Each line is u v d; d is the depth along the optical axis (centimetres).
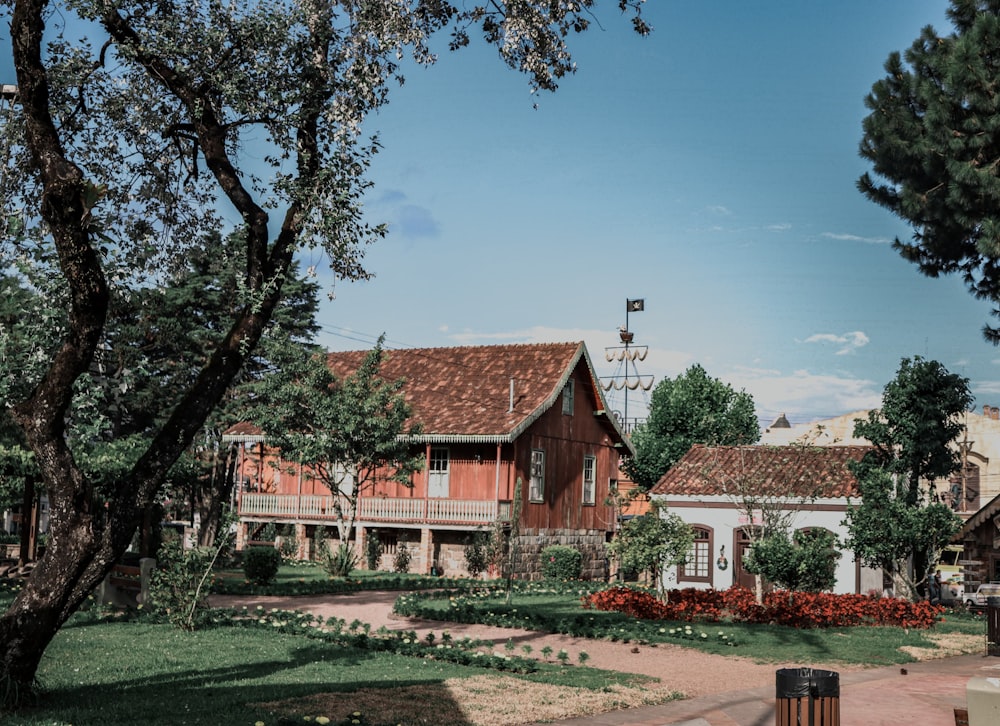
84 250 1128
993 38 2648
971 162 2670
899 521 3106
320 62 1360
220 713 1140
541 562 4125
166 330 4178
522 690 1387
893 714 1369
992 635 2095
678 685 1532
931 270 3155
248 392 4331
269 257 1341
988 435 6788
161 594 1914
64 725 1030
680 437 5575
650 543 2642
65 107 1404
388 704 1240
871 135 2958
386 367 4606
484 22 1438
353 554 3616
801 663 1855
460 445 4084
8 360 1183
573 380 4469
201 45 1338
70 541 1127
